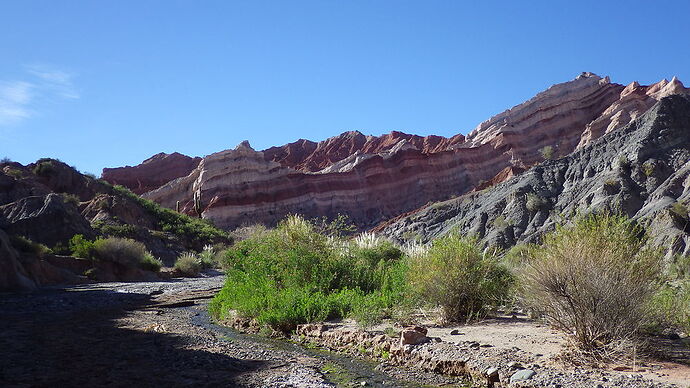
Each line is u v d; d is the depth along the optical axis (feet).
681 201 226.38
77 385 20.99
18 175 178.81
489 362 22.66
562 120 522.88
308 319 36.09
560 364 21.76
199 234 222.28
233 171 481.46
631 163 282.97
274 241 49.01
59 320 43.52
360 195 493.36
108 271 110.42
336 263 46.50
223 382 21.83
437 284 34.45
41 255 100.32
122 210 189.47
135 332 36.32
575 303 23.66
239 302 44.16
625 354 22.52
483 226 291.79
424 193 489.67
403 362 26.07
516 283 32.83
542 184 312.29
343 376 23.70
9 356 26.61
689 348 23.67
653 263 24.59
